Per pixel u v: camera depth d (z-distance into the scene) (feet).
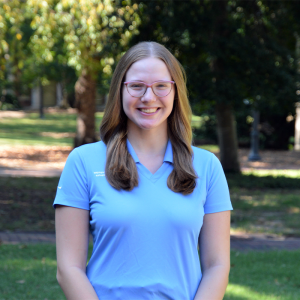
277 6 37.22
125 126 6.04
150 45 5.95
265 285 15.46
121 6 31.01
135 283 5.30
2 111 144.15
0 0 31.45
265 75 35.68
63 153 58.08
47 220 25.45
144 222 5.36
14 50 35.14
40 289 14.47
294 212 29.45
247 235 23.41
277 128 72.13
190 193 5.64
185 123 6.07
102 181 5.57
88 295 5.26
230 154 43.75
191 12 33.53
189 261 5.51
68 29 33.12
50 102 187.73
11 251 18.69
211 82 34.40
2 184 35.01
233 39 34.83
